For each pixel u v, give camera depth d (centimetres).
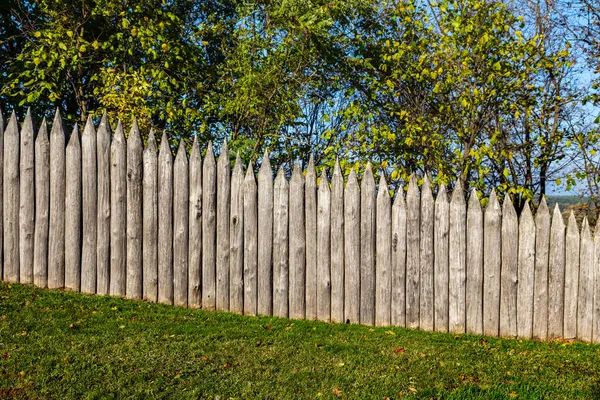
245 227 636
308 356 508
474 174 834
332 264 635
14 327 510
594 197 874
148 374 438
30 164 632
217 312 627
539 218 627
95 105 1076
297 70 1015
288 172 1071
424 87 856
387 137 788
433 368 498
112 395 398
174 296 636
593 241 625
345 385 445
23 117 1112
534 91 873
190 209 634
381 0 957
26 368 428
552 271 626
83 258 635
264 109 1008
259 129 1023
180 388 420
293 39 977
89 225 633
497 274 629
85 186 632
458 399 426
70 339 494
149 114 883
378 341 572
